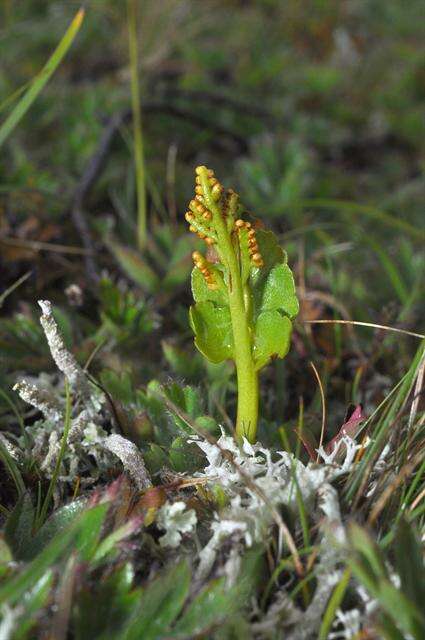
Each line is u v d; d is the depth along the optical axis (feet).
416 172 2.47
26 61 2.59
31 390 1.27
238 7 3.19
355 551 1.07
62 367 1.28
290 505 1.16
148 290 1.55
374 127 2.65
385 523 1.18
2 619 1.06
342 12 3.19
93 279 1.59
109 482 1.25
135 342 1.47
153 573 1.14
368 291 1.68
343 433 1.23
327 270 1.69
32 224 1.64
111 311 1.48
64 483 1.26
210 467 1.21
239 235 1.17
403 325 1.52
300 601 1.14
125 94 2.33
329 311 1.57
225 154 2.31
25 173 1.77
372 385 1.46
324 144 2.51
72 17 2.76
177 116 2.13
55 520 1.16
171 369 1.43
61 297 1.60
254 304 1.20
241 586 1.11
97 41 2.75
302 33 3.10
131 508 1.17
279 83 2.76
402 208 2.16
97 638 1.08
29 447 1.30
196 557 1.16
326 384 1.42
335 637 1.11
